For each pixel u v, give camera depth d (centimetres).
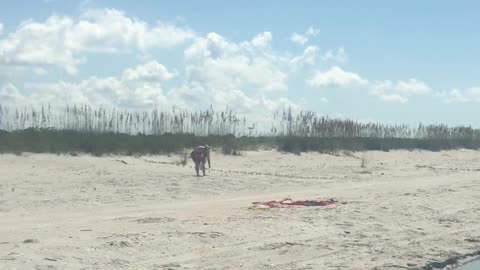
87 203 1977
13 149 3161
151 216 1703
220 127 4872
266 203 2052
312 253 1281
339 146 5222
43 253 1137
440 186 2789
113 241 1280
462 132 7512
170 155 3844
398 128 7375
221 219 1664
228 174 3111
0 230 1418
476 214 1912
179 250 1265
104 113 4284
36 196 2075
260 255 1249
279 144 4709
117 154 3572
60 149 3303
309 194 2412
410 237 1500
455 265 1249
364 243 1402
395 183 2964
